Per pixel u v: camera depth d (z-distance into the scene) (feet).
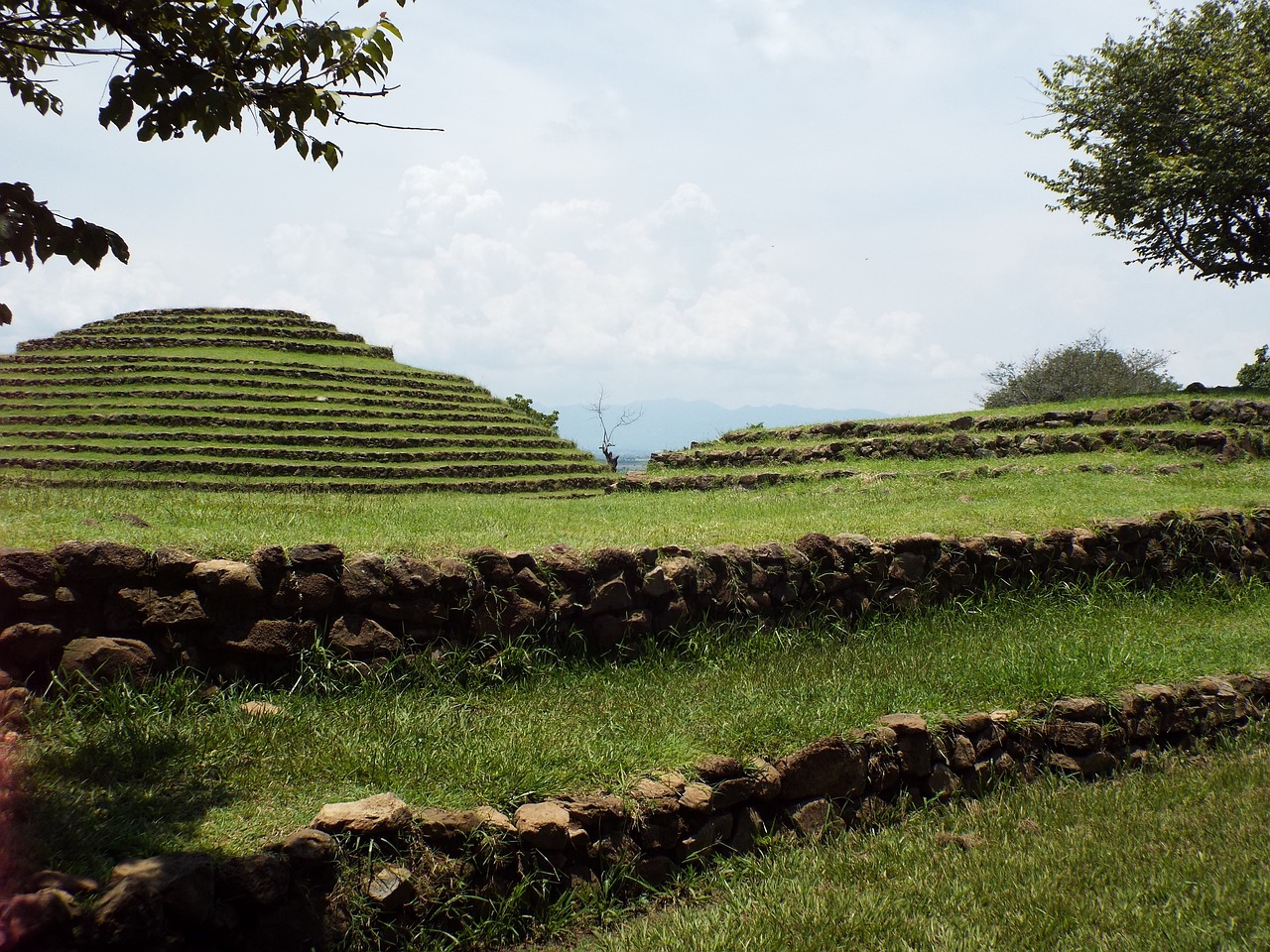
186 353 107.14
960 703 23.20
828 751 19.74
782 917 15.34
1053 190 92.99
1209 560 37.86
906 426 68.59
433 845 15.06
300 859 13.67
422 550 24.14
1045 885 16.72
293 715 19.04
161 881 12.05
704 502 49.60
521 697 22.43
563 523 37.19
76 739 16.56
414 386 111.45
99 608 18.99
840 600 30.07
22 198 12.75
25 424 91.40
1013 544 33.91
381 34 15.46
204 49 14.97
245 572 20.27
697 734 20.24
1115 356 147.95
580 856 16.43
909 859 17.88
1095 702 23.50
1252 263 87.30
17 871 12.13
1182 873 17.34
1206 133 80.28
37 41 15.24
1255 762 23.24
